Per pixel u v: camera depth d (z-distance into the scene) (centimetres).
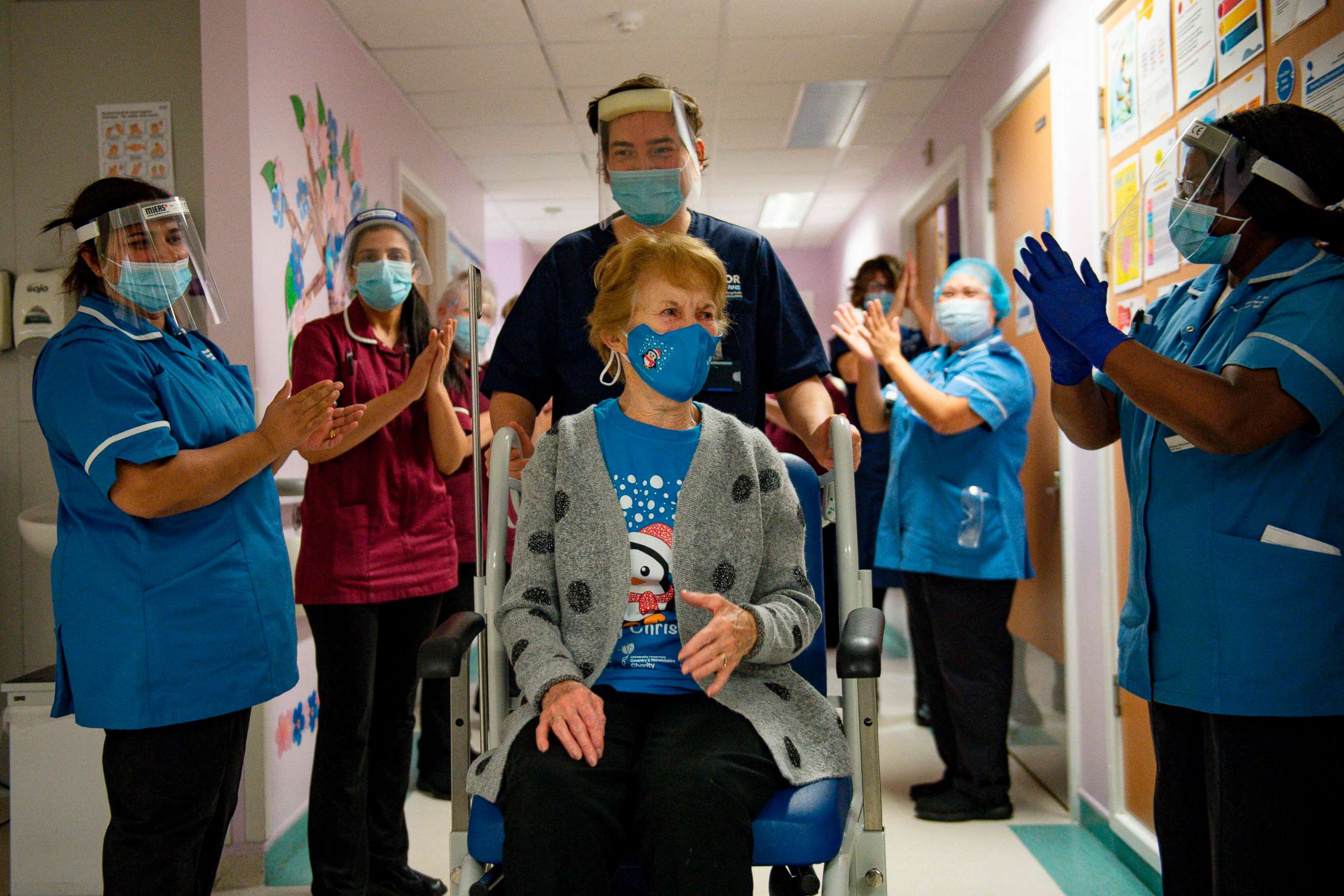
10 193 298
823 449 160
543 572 139
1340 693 131
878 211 652
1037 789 314
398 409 211
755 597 141
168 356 164
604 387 181
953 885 241
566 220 747
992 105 382
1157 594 149
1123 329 257
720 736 123
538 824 113
